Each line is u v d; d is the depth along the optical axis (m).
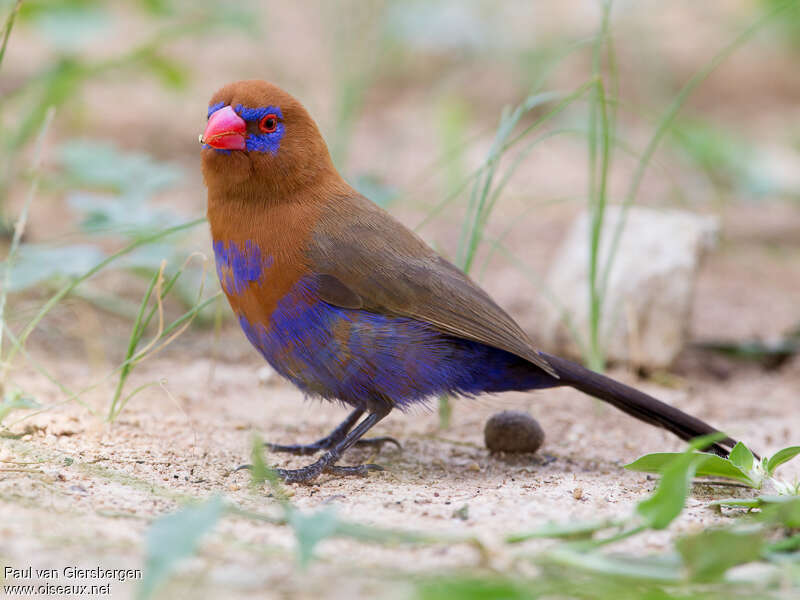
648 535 6.59
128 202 13.08
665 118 11.77
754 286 16.36
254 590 5.38
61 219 16.58
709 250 13.77
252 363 12.42
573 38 26.34
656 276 12.63
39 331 12.65
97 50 23.47
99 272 14.49
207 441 9.20
